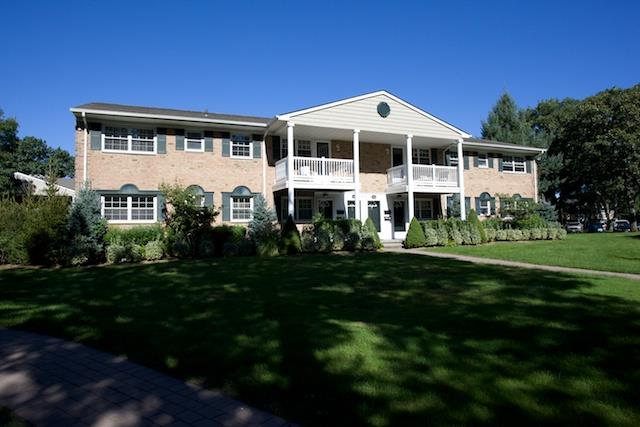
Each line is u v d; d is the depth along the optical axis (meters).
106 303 8.08
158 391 4.12
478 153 27.86
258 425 3.38
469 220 22.48
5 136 43.41
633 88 32.41
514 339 5.35
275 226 19.73
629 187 35.94
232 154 21.30
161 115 19.25
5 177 33.25
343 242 19.14
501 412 3.46
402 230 25.19
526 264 13.49
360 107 21.73
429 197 26.09
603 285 9.20
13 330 6.55
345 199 23.48
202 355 5.00
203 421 3.46
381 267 12.80
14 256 15.05
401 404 3.63
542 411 3.47
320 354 4.89
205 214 17.80
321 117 20.80
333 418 3.43
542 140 48.09
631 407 3.52
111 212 18.98
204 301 8.02
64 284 10.42
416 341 5.32
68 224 15.09
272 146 22.27
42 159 54.12
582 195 42.44
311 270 12.24
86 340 5.84
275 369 4.48
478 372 4.30
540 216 27.62
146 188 19.50
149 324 6.45
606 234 27.78
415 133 22.94
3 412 3.68
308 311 7.06
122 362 5.00
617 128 31.81
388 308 7.23
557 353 4.83
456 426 3.24
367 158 24.58
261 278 10.80
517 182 29.20
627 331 5.64
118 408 3.75
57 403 3.88
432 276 10.84
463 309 7.05
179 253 16.56
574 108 41.94
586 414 3.42
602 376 4.18
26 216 15.54
